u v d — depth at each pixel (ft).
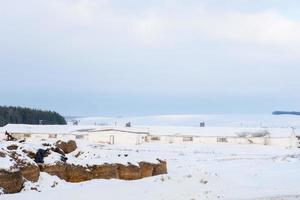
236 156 240.94
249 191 108.37
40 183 95.35
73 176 103.40
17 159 93.20
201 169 154.92
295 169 171.73
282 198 95.96
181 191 103.19
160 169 123.54
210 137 361.92
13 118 625.82
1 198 81.51
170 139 364.99
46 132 364.38
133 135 347.97
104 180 106.22
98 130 352.90
